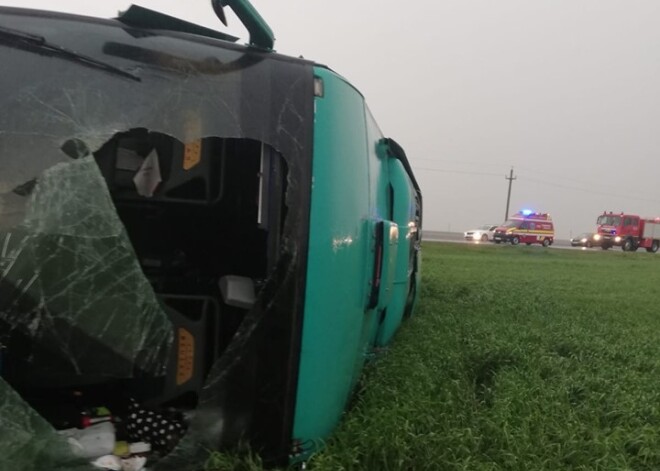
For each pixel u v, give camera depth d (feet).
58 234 10.11
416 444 12.69
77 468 10.28
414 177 27.17
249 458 10.95
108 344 10.44
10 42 10.38
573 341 26.78
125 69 10.70
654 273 96.48
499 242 179.93
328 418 12.31
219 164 11.95
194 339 11.46
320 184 11.18
